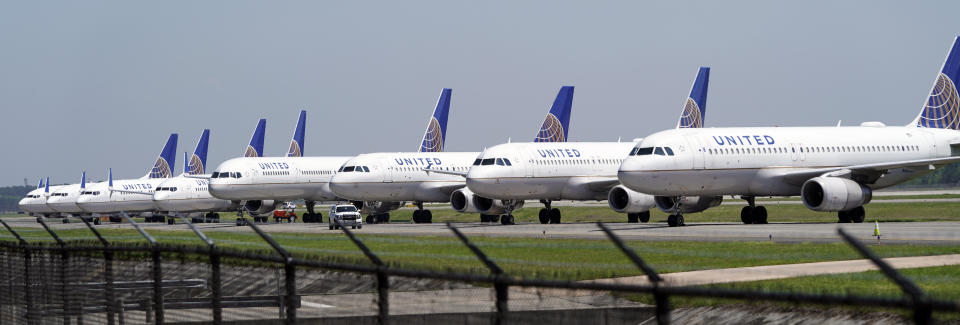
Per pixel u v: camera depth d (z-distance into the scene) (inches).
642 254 5403.5
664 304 1547.7
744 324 3056.1
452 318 2065.7
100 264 3149.6
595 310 2117.4
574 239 7012.8
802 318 2952.8
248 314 2709.2
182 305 2815.0
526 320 2005.4
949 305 1250.0
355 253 5669.3
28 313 3225.9
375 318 2155.5
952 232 7140.8
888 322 2714.1
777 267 4488.2
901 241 6023.6
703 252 5423.2
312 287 2460.6
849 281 3769.7
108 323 2800.2
